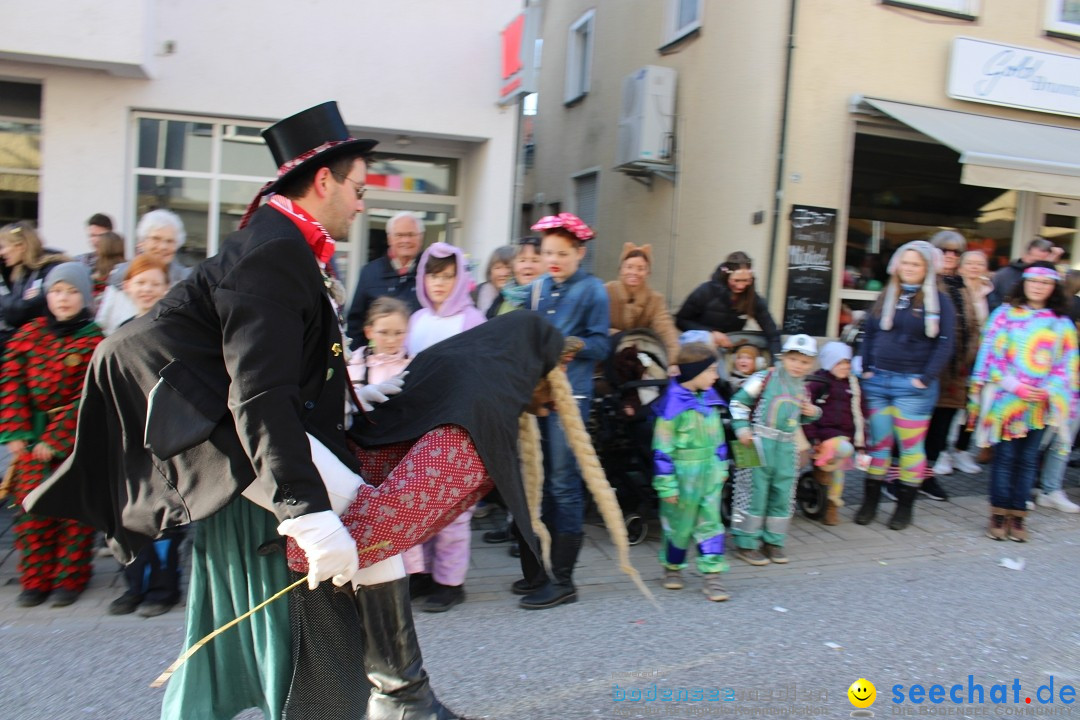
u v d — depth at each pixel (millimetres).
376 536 1935
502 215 8117
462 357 2186
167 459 1771
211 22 7215
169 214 4324
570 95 13039
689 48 9586
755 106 8336
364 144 1998
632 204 10938
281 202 1937
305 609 2049
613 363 4891
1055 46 9055
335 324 1992
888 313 5344
